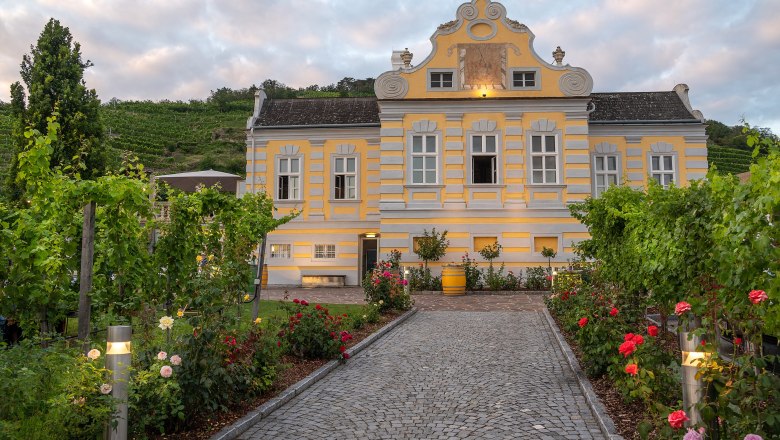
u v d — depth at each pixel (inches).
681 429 155.4
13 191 647.1
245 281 376.5
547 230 890.1
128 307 281.4
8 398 159.9
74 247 276.4
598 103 1049.5
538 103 906.7
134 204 279.6
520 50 921.5
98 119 743.7
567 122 905.5
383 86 920.9
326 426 232.1
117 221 284.2
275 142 1034.1
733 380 150.0
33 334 274.8
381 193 909.2
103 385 175.5
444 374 326.0
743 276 155.9
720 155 2372.0
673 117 1000.2
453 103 911.0
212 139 3002.0
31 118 683.4
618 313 296.2
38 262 247.4
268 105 1103.6
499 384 300.8
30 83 714.8
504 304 697.0
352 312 547.8
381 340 443.8
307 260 1007.0
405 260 897.5
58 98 704.4
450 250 895.7
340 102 1104.2
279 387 284.7
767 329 147.9
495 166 911.7
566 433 219.3
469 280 849.5
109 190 253.9
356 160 1015.6
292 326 357.1
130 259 293.9
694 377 161.2
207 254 386.6
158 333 251.6
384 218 905.5
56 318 274.1
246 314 438.6
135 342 245.6
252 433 223.3
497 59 920.9
